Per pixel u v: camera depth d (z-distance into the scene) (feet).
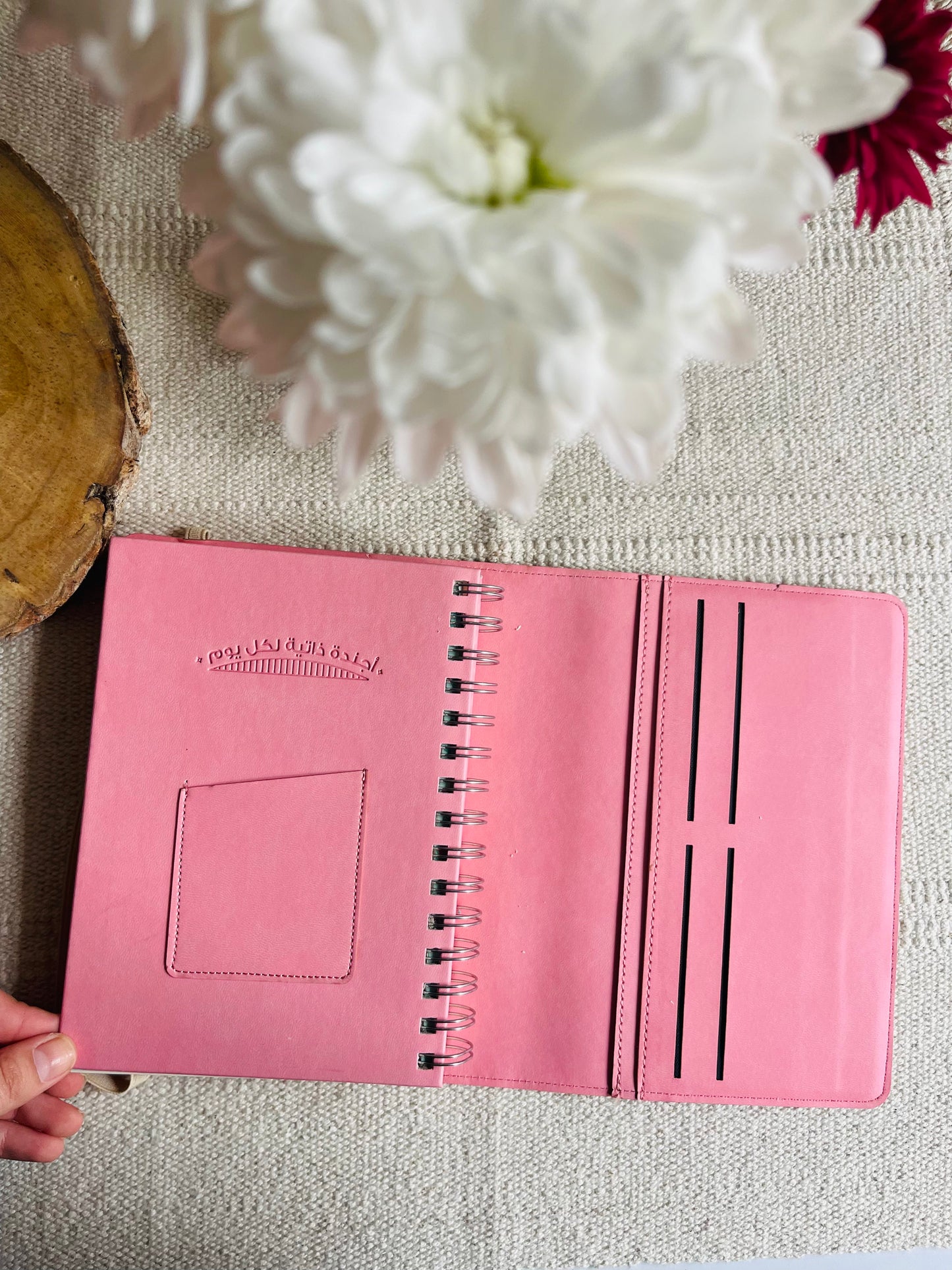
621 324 0.71
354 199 0.68
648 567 2.12
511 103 0.73
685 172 0.73
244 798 1.84
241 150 0.72
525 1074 1.98
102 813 1.82
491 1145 2.08
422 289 0.71
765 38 0.79
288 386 2.09
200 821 1.83
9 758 2.01
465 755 1.88
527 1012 1.98
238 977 1.83
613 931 1.99
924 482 2.17
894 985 2.06
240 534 2.07
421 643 1.89
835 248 2.18
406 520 2.10
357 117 0.68
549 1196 2.07
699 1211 2.09
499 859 1.99
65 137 2.05
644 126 0.67
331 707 1.87
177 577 1.86
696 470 2.14
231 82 0.81
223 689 1.85
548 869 1.99
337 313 0.74
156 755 1.84
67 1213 2.00
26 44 0.91
